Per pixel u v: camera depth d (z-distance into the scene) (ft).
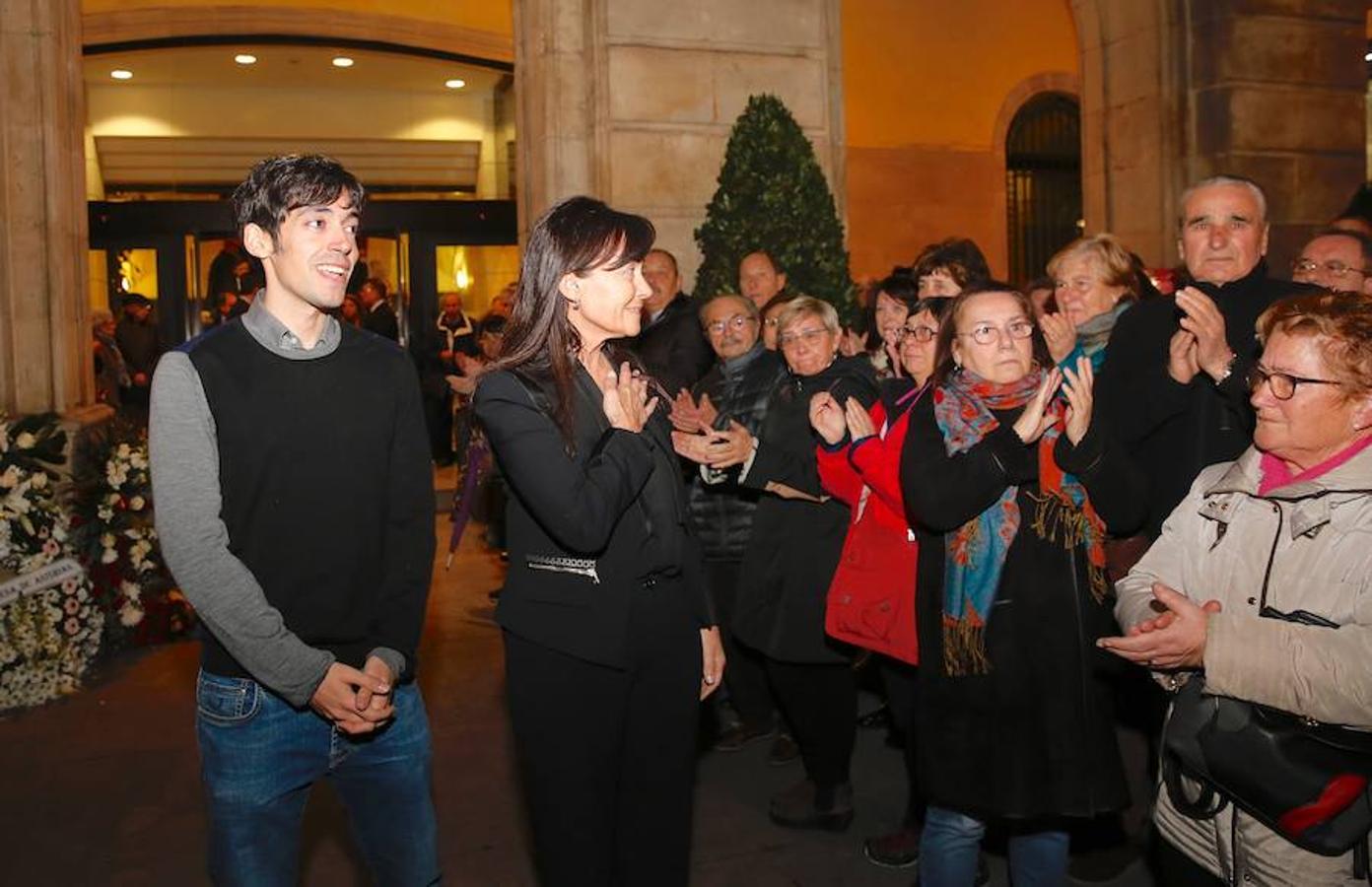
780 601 13.24
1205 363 10.84
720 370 16.30
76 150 22.17
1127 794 9.41
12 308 20.76
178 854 13.28
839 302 23.06
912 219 48.26
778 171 23.22
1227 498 7.69
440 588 25.94
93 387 22.88
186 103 49.26
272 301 8.08
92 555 20.62
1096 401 12.19
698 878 12.57
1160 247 28.99
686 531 8.94
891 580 11.06
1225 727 7.21
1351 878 7.14
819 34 25.54
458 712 18.08
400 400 8.43
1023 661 9.25
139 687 19.29
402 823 8.58
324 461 8.01
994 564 9.30
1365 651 6.74
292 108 50.24
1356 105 29.48
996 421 9.62
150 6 40.68
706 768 15.81
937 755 9.50
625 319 8.50
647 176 24.43
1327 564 7.04
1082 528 9.34
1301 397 7.07
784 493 13.05
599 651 8.25
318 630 8.07
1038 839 9.94
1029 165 50.67
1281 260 28.73
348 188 8.09
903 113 47.96
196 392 7.73
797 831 13.74
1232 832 7.47
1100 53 30.42
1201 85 28.60
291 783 8.10
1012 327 9.73
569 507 7.86
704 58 24.75
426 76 48.98
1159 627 7.29
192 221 43.29
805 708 13.56
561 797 8.36
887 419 12.12
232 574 7.54
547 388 8.23
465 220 45.11
